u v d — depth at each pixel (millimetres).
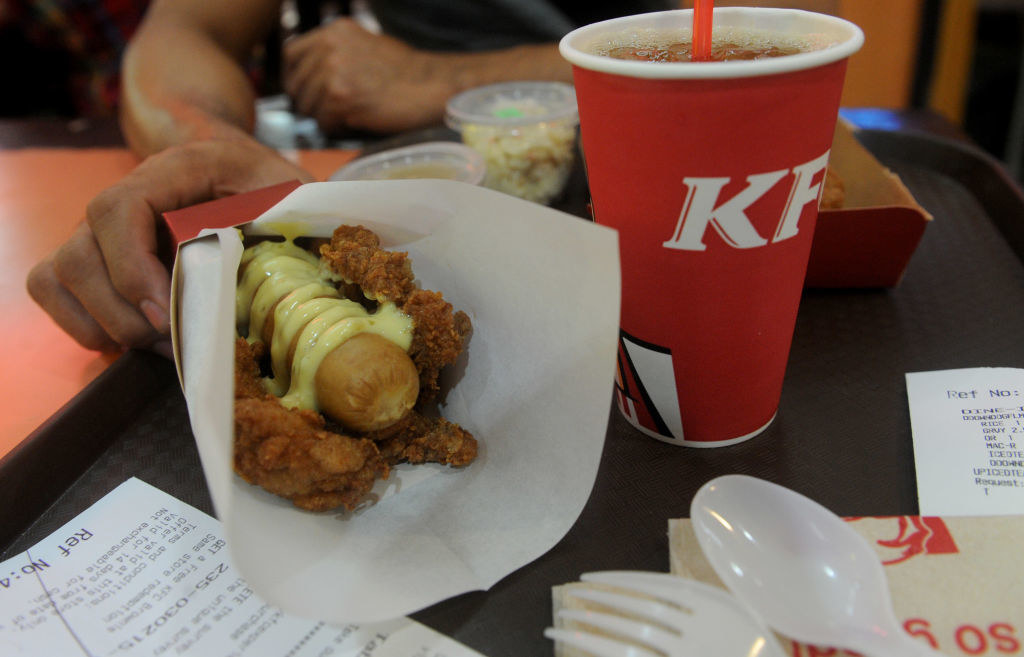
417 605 201
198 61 563
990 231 382
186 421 298
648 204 214
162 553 235
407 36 778
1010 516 214
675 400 251
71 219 477
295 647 202
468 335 269
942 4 760
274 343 256
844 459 253
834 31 215
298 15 962
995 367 280
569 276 219
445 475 253
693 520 211
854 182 383
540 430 242
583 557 227
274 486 223
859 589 196
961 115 916
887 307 334
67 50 824
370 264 259
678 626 185
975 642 184
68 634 209
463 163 419
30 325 377
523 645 203
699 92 189
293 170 363
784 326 242
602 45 235
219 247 253
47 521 259
